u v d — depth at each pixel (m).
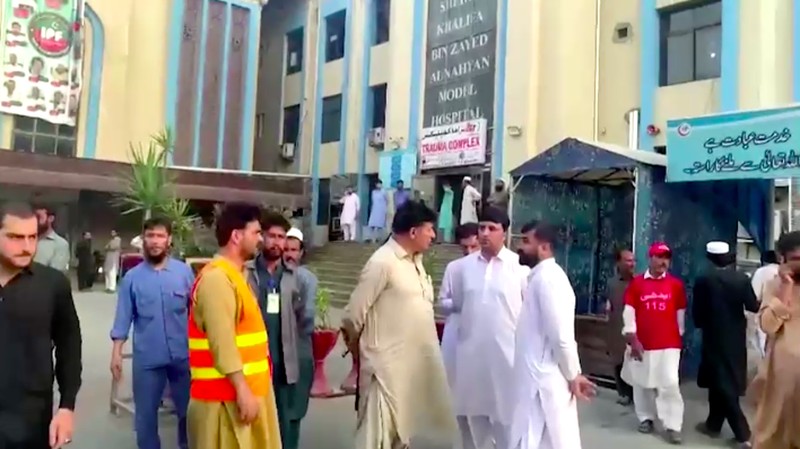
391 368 4.65
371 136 24.09
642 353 6.90
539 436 4.53
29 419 3.14
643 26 16.17
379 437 4.62
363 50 24.91
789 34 14.05
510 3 18.69
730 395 6.63
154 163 10.43
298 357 5.47
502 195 15.91
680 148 8.88
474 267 5.72
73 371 3.34
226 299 3.46
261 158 29.59
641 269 9.07
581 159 9.73
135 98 23.02
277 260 5.33
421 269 4.98
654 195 9.26
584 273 11.12
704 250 9.66
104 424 6.66
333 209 25.41
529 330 4.66
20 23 20.72
